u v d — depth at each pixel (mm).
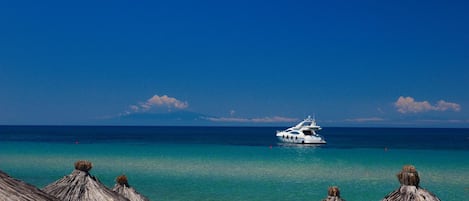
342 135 195875
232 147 69062
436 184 30984
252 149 63688
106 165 39750
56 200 5535
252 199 25312
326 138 148625
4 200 4848
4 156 46594
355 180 32281
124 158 46219
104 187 11039
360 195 26969
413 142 115875
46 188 10812
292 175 34438
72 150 56156
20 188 5277
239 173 35094
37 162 41000
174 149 61938
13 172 34125
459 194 27391
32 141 87188
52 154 49625
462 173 36500
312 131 98062
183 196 25812
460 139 145375
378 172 36656
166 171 35875
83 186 10750
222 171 36219
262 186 29406
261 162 43562
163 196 25750
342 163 43531
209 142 96250
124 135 148500
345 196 26703
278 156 50875
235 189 28234
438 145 96875
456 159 48125
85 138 112875
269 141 105188
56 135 138375
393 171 37312
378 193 27594
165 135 157875
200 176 33250
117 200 10758
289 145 87312
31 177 31641
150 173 34688
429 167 40625
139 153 52719
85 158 45625
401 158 49344
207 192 27094
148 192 26938
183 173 34781
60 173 33562
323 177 33594
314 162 44281
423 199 9188
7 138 106250
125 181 13836
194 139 118812
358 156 52312
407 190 9398
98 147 63812
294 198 25828
